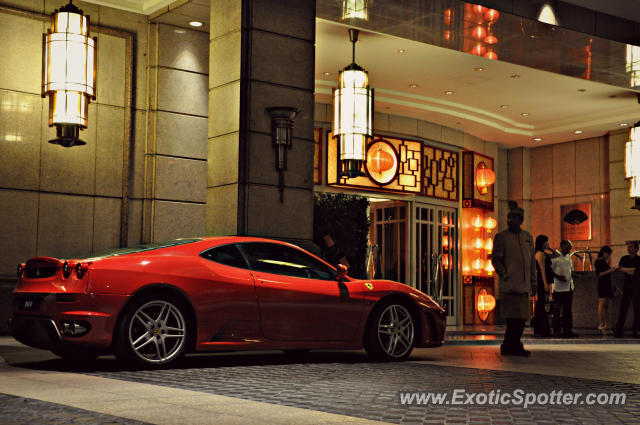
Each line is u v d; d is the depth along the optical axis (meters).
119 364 6.50
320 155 16.03
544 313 12.30
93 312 5.79
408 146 17.59
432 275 18.14
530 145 21.33
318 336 6.78
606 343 11.46
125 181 11.28
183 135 11.73
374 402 4.44
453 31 11.83
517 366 6.94
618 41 12.42
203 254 6.40
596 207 20.05
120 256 6.09
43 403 4.18
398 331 7.27
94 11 11.12
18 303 6.26
